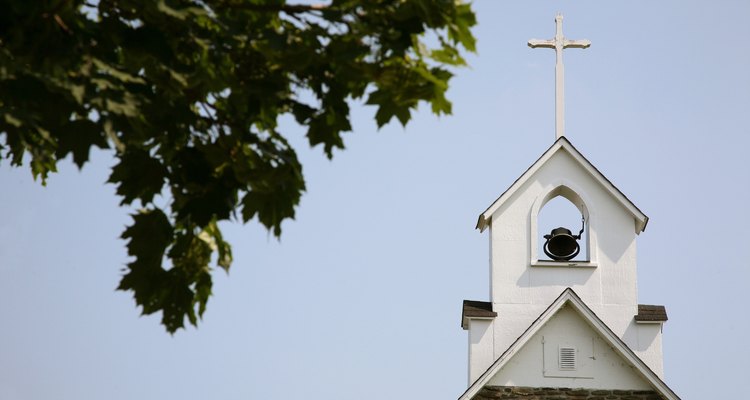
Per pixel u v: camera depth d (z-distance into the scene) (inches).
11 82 550.9
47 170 719.7
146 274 655.1
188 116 621.9
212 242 676.7
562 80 1927.9
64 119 565.0
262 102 621.3
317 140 640.4
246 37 610.2
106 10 608.1
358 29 606.2
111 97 564.1
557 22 1956.2
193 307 665.6
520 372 1766.7
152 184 640.4
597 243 1847.9
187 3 603.5
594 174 1867.6
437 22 611.8
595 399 1750.7
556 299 1777.8
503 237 1857.8
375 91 633.6
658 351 1800.0
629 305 1822.1
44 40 565.6
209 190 642.8
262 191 634.8
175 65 600.7
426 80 625.9
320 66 621.9
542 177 1876.2
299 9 617.9
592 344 1777.8
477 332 1812.3
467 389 1752.0
